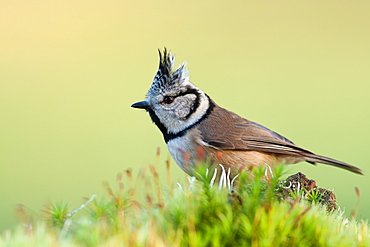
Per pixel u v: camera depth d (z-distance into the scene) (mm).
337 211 7062
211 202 5770
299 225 5617
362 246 5883
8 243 5316
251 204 5727
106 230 5605
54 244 5258
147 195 6293
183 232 5535
